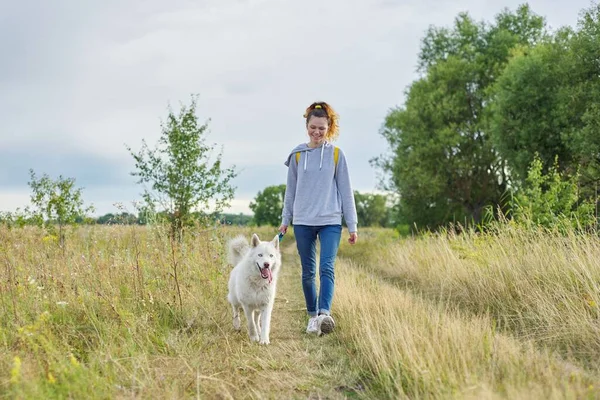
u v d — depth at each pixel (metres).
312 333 5.89
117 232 9.42
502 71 32.19
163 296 6.46
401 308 6.39
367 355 4.68
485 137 35.25
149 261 7.58
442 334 4.67
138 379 3.85
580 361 4.52
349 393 4.01
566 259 6.94
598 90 24.52
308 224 5.89
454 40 39.66
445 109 34.59
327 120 5.91
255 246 5.85
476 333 4.72
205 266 8.23
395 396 3.72
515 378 3.68
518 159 27.14
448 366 3.93
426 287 9.38
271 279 5.67
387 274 12.08
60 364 3.79
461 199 36.09
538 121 27.25
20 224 11.55
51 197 11.77
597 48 24.72
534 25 38.56
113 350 4.56
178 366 4.44
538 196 10.91
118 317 5.64
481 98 35.84
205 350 5.01
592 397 3.37
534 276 6.86
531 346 4.44
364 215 99.31
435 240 12.62
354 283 8.78
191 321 5.90
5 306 5.51
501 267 7.59
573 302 5.67
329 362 4.77
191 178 14.24
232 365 4.56
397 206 40.19
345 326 5.87
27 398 3.37
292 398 3.87
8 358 4.13
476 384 3.48
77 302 5.79
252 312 5.74
